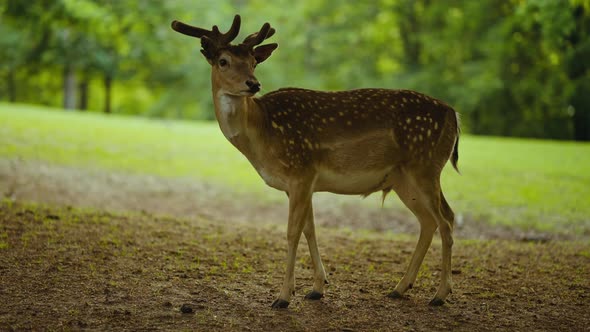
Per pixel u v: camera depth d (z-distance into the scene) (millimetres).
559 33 21891
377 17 43625
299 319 7078
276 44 7672
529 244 11961
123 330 6535
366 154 7715
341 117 7688
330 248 10812
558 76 34656
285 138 7441
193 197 17062
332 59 44531
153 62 42875
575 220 14188
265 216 15828
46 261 8688
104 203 15672
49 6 26188
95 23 27062
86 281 8023
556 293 8352
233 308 7348
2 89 57656
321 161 7637
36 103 58000
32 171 17703
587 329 6988
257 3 45688
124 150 21641
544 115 40188
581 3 16969
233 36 7316
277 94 7809
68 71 40781
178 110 50188
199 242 10438
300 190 7488
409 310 7527
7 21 28016
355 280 8781
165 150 22219
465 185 17469
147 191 17234
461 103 39312
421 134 7855
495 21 38062
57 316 6828
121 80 47219
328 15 44375
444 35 40406
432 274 9234
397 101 7922
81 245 9578
